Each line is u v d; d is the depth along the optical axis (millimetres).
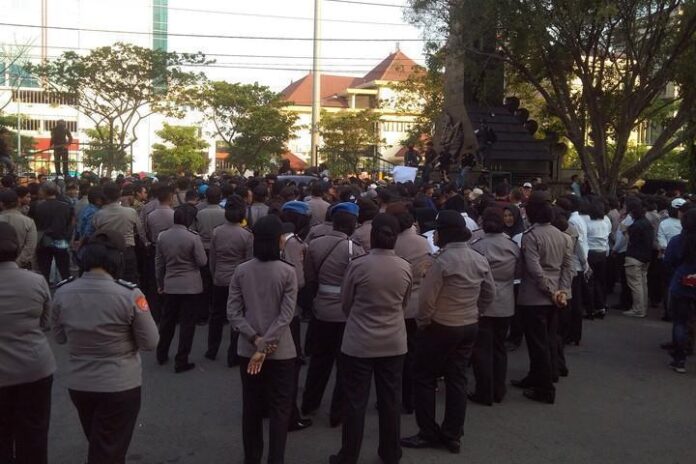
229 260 7891
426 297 5305
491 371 6668
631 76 19266
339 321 6066
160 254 7605
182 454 5355
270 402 4922
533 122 25078
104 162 31250
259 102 37688
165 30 79438
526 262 6629
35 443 4359
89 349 4078
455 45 19844
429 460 5336
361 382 4992
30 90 66625
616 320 10891
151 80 31172
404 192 11336
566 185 22719
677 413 6520
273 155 40719
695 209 7824
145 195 11648
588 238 10734
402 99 37156
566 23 17812
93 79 29375
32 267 9227
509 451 5543
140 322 4121
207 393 6844
